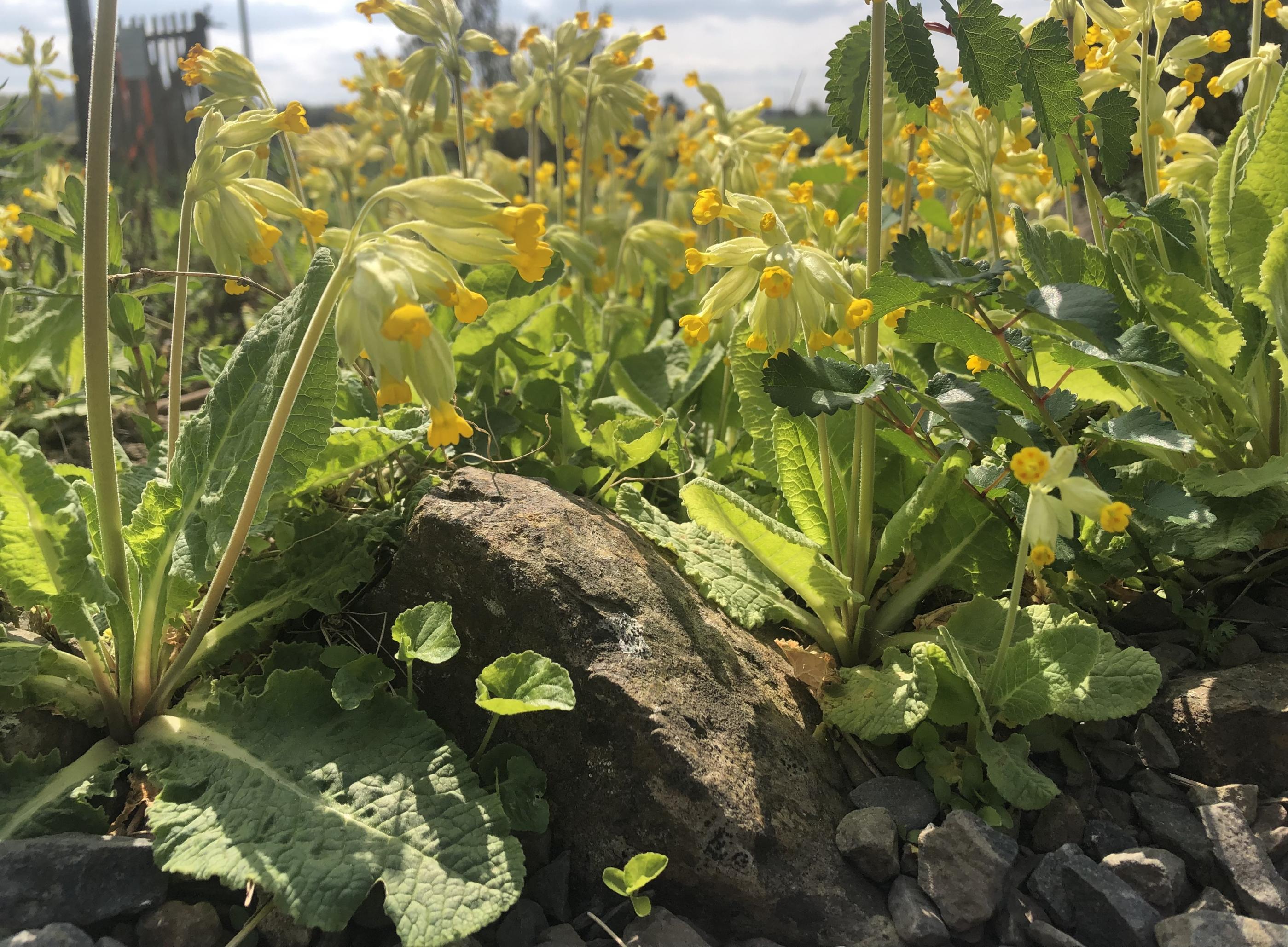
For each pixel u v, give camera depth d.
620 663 0.33
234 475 0.34
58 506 0.29
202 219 0.35
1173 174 0.50
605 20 0.70
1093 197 0.45
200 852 0.28
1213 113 0.71
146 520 0.34
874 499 0.43
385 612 0.37
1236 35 0.67
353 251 0.27
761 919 0.30
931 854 0.31
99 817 0.30
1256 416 0.42
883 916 0.30
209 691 0.34
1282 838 0.31
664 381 0.59
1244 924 0.28
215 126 0.34
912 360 0.47
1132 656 0.34
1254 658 0.38
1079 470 0.35
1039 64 0.34
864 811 0.32
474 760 0.33
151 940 0.27
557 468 0.46
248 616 0.36
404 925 0.26
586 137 0.72
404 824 0.29
